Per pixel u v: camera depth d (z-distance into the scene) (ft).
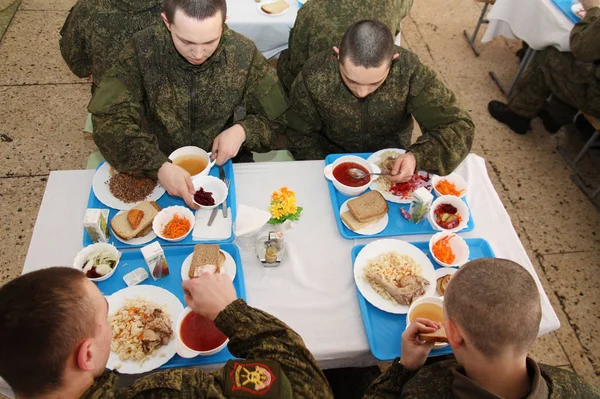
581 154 10.63
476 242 5.73
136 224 5.35
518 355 3.52
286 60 9.14
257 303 4.99
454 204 5.97
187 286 4.00
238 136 6.30
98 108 5.98
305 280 5.22
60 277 3.14
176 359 4.50
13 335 2.87
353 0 7.52
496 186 10.57
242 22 8.80
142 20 7.18
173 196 5.94
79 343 3.05
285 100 6.88
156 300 4.86
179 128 6.59
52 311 2.94
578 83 9.53
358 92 6.02
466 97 12.42
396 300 5.03
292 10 9.27
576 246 9.57
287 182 6.20
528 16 10.33
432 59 13.32
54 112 10.99
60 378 3.02
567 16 9.54
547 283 8.98
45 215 5.57
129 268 5.21
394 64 6.52
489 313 3.44
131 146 5.82
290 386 3.45
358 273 5.24
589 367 7.93
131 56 6.04
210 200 5.74
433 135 6.40
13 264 8.50
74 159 10.19
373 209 5.70
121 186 5.86
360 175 6.15
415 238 5.74
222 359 4.50
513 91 11.82
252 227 5.39
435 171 6.34
